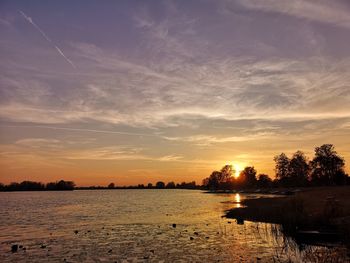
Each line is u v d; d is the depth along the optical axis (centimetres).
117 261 2259
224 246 2658
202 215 5491
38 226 4338
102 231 3697
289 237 2984
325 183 16162
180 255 2381
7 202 12200
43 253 2548
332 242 2706
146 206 8556
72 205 9700
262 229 3525
